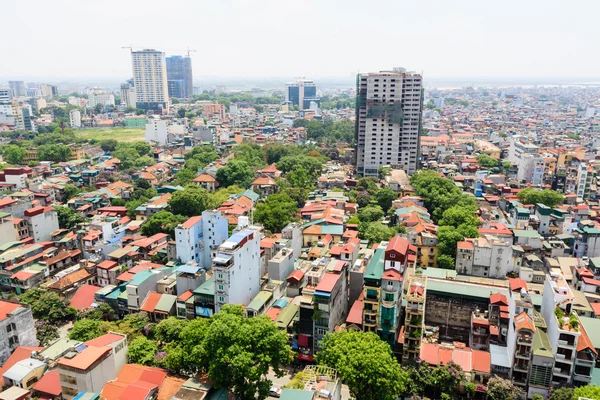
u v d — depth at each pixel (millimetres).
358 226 171250
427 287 123562
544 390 91688
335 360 88750
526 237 160250
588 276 132875
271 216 176500
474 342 112312
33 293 126125
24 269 139000
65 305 123625
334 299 108000
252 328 91625
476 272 148375
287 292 125625
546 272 148875
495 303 112938
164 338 105625
